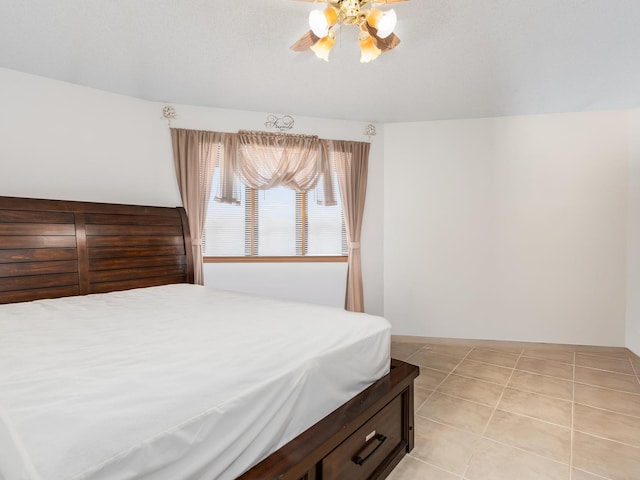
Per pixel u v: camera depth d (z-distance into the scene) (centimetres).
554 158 338
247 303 207
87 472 66
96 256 261
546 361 305
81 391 90
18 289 226
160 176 320
